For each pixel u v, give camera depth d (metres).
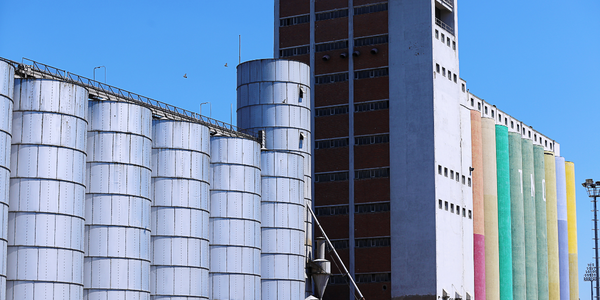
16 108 70.12
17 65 71.81
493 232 129.12
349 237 117.44
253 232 91.94
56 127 70.81
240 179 91.38
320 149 121.06
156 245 82.06
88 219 75.00
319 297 104.31
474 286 123.75
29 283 68.06
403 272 113.75
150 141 80.50
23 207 68.88
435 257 112.19
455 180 120.06
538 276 145.12
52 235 69.38
